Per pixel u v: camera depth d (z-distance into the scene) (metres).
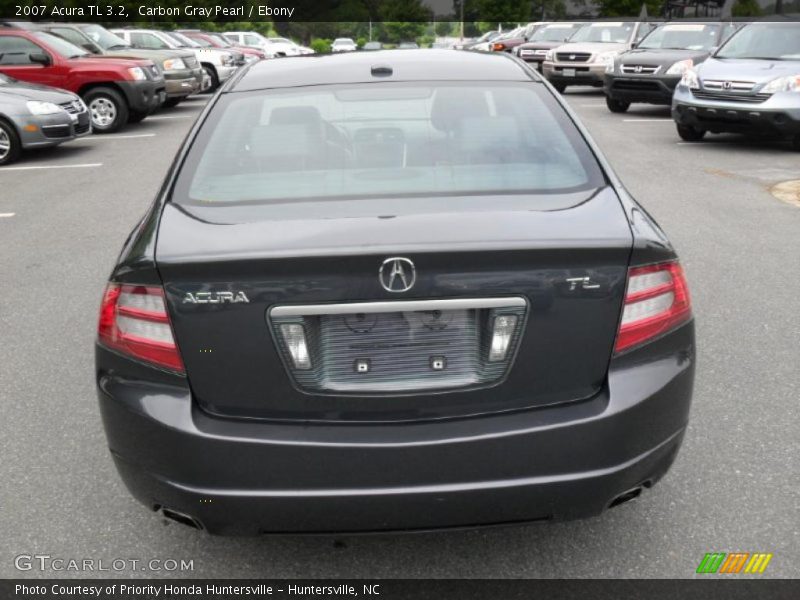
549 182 3.04
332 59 3.96
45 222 8.88
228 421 2.62
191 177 3.13
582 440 2.59
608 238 2.62
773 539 3.16
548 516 2.64
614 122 16.45
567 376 2.63
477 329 2.59
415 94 3.54
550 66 22.44
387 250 2.48
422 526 2.61
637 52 17.91
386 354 2.58
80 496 3.56
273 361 2.58
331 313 2.54
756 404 4.27
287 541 3.23
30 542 3.24
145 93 16.77
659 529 3.24
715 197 9.36
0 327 5.66
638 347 2.68
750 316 5.55
